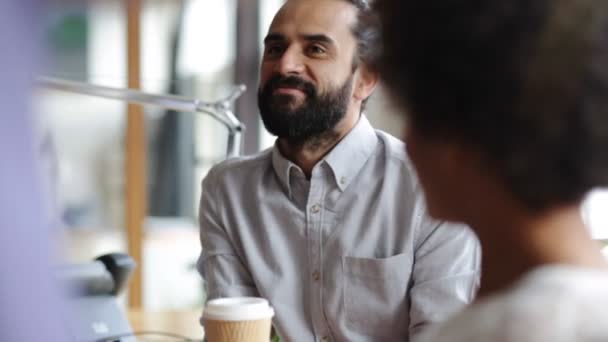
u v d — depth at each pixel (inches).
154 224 166.2
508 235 20.1
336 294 65.7
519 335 17.6
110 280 62.6
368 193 65.9
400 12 20.8
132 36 158.1
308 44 65.7
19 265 10.9
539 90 18.2
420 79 20.4
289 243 67.4
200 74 161.8
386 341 66.2
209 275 70.4
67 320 12.6
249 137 160.4
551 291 18.1
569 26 18.1
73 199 158.4
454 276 62.9
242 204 69.4
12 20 10.6
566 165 18.6
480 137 19.3
